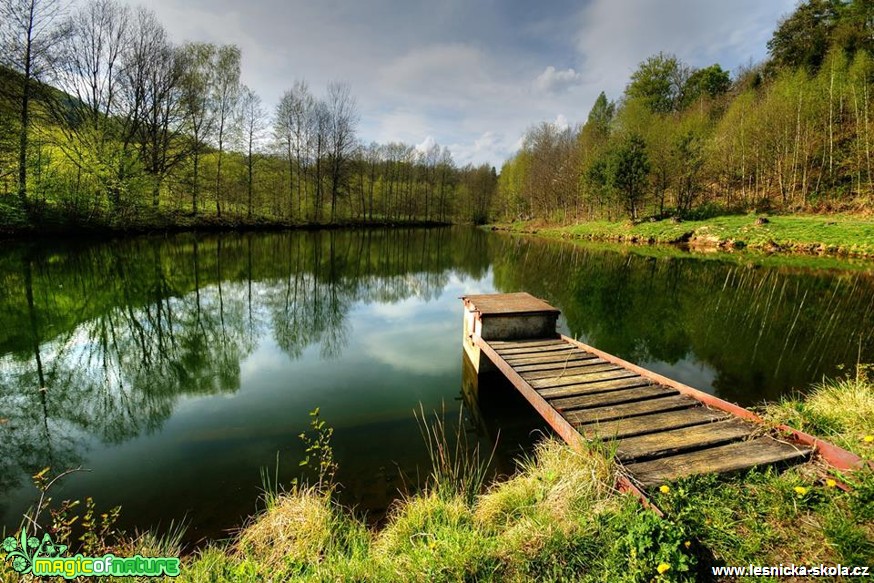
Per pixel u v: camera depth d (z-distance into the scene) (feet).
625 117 116.57
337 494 12.34
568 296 43.78
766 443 10.78
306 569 8.20
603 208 122.11
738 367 23.11
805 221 75.10
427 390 21.20
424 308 41.29
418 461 14.28
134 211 77.25
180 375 23.35
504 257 80.79
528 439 16.08
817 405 13.48
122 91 77.71
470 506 10.41
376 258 77.61
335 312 39.14
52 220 63.77
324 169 131.75
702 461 9.98
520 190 171.63
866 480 7.97
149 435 16.35
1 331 29.48
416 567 7.57
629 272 57.52
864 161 76.64
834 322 31.19
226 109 99.71
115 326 32.09
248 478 13.29
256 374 23.49
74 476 13.55
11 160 58.44
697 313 35.19
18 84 59.06
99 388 21.44
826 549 7.10
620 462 10.01
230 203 107.24
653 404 13.76
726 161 97.96
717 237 80.12
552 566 7.34
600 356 19.11
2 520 11.33
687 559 6.54
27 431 16.92
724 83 150.30
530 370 17.47
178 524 11.14
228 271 56.65
